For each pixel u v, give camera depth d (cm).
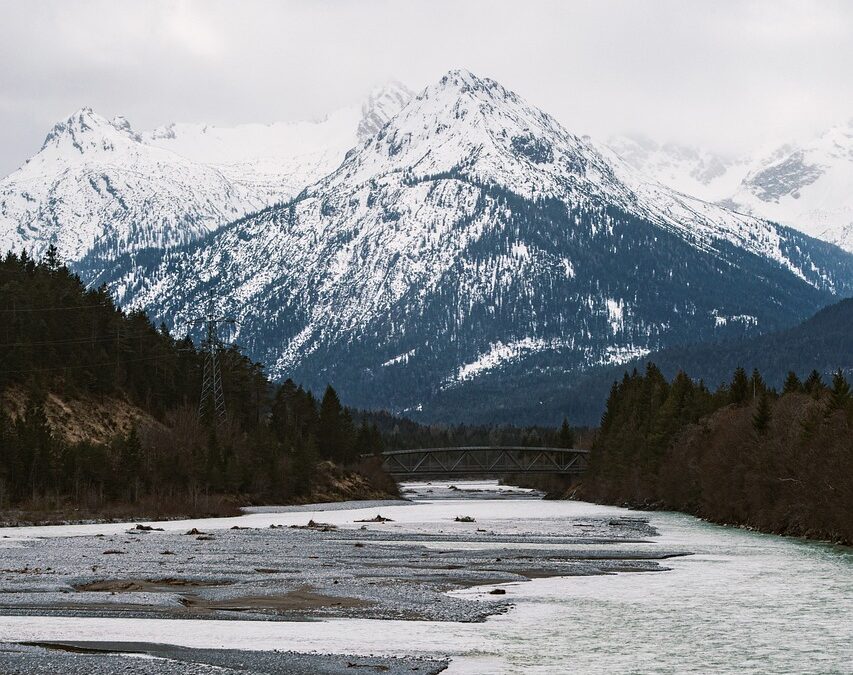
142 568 8538
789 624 6047
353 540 12019
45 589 7138
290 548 10744
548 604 6750
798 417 14775
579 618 6228
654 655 5250
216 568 8612
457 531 13650
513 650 5341
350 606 6562
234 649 5219
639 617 6269
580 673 4888
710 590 7419
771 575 8300
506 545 11319
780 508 13388
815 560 9506
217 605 6581
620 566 8988
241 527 14425
